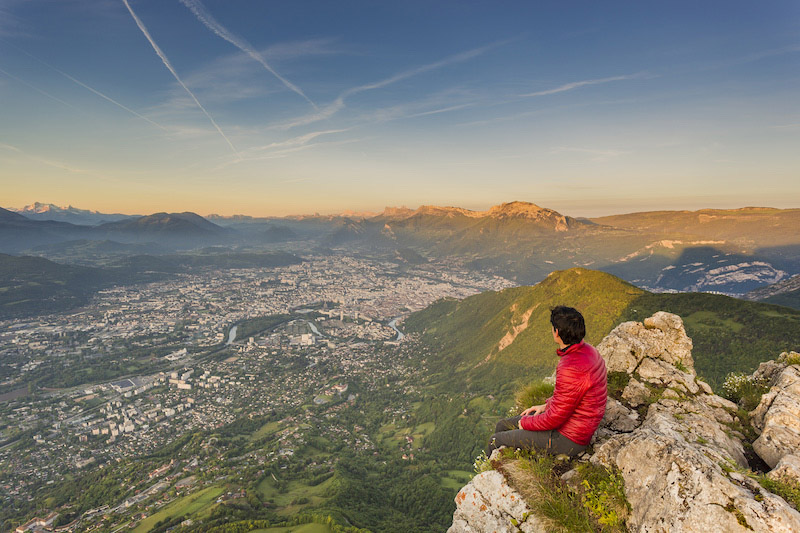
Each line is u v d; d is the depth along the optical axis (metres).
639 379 9.38
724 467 5.09
